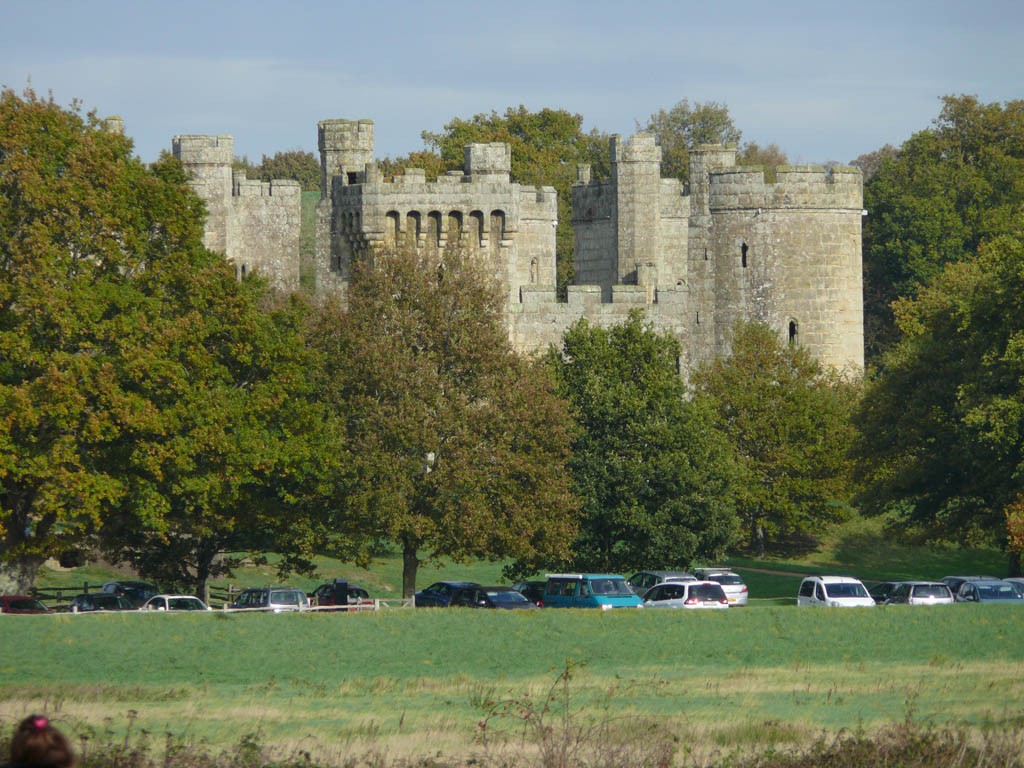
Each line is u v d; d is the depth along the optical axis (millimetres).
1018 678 186625
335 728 147625
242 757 126812
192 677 190125
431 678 188500
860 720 145875
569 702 166500
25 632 199500
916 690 176125
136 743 135000
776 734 142375
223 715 157125
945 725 144125
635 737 138125
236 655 199625
